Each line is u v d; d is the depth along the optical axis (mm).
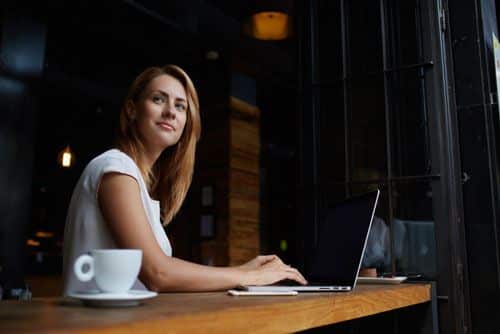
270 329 746
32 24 3889
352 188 1894
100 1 3486
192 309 673
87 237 1043
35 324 527
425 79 1751
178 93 1349
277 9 3512
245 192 5078
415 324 1603
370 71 1928
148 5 3564
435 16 1753
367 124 1899
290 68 4973
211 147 5109
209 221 4969
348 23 2002
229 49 4512
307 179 2004
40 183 7215
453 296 1593
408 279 1655
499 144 1737
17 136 3770
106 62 5070
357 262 1179
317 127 2020
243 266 1265
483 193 1730
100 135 6637
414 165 1775
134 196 1012
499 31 2201
